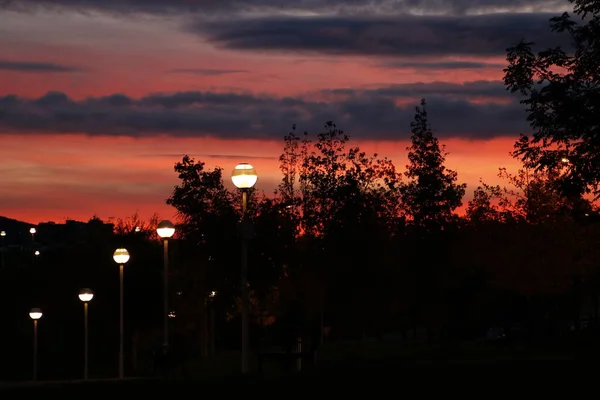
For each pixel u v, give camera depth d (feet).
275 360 133.39
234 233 155.02
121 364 176.24
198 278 187.52
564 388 64.39
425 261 238.89
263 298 157.48
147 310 272.72
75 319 285.23
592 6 120.67
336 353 200.03
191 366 166.91
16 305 292.20
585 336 206.49
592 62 121.70
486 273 247.50
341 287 191.42
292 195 198.18
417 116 251.80
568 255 211.82
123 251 179.42
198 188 200.44
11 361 287.28
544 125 122.93
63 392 69.62
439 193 247.50
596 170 120.37
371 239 194.90
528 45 129.29
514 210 231.50
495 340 236.63
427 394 62.80
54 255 307.58
